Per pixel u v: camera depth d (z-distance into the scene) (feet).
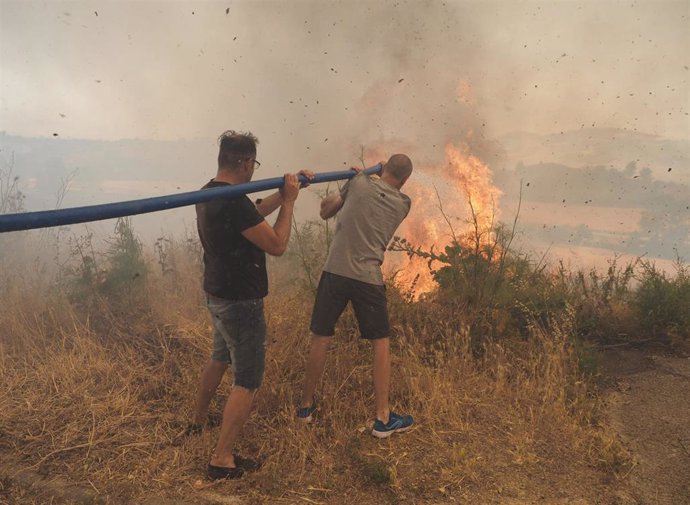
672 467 10.64
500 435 11.43
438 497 9.57
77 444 10.70
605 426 11.97
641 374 14.46
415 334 15.17
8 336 14.87
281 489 9.66
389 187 11.88
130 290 17.35
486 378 13.57
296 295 16.43
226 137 10.04
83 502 9.20
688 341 16.03
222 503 9.34
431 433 11.39
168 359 14.08
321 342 11.51
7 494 9.41
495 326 15.46
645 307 16.72
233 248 9.62
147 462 10.27
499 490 9.77
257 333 9.98
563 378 12.93
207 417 11.54
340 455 10.64
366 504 9.42
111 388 12.66
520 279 17.44
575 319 16.01
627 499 9.69
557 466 10.51
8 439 10.77
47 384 12.60
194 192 8.96
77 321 15.75
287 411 11.69
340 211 11.80
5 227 7.18
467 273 16.24
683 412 12.57
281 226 10.11
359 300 11.37
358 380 12.96
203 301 17.75
